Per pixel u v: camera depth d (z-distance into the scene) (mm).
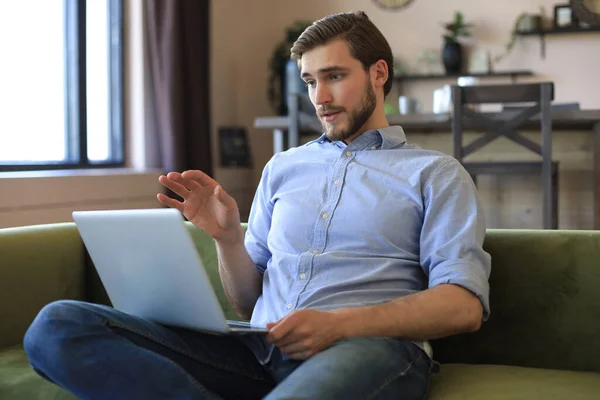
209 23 4320
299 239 1369
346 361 1031
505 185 3793
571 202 3680
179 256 1080
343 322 1133
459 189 1295
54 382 1107
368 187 1357
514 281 1416
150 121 4160
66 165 3648
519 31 5156
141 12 4086
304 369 1022
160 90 4012
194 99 4141
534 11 5176
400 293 1266
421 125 3637
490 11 5262
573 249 1392
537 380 1241
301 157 1497
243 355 1271
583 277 1371
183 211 1346
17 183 3049
